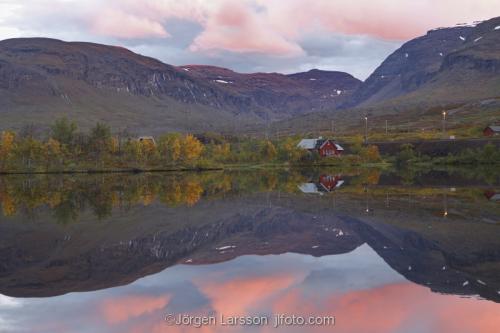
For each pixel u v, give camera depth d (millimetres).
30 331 17453
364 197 61562
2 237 37719
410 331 16812
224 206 55656
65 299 21219
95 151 146125
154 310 19438
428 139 170250
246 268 26094
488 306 19172
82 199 64938
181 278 24328
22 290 22875
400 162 147500
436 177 96188
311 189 75062
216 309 19328
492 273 24109
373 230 37625
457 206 50562
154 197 66312
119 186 85938
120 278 24797
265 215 47969
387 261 27062
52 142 138875
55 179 107625
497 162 135375
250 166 150625
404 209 49156
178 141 146000
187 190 76562
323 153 164250
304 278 23734
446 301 19844
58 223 44531
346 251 30094
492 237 33531
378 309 18969
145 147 145625
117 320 18375
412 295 20672
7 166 133125
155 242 34906
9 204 60031
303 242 33500
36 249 32969
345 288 21891
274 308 19312
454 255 28250
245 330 17109
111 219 46625
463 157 138250
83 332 17281
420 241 32656
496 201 54594
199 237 36688
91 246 33781
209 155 160125
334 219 44094
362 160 153500
